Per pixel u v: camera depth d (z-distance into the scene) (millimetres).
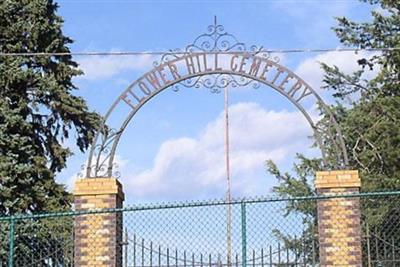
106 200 15164
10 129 28125
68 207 28422
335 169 15273
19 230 23172
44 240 19688
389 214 22703
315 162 34438
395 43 28109
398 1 29062
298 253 14836
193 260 14797
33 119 29609
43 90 29234
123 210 14320
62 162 29953
